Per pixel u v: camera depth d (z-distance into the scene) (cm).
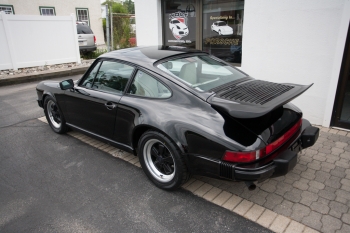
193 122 267
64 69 1082
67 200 303
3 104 701
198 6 630
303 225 254
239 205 286
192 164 273
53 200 304
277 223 258
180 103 288
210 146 255
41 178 349
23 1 1925
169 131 277
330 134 443
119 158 396
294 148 293
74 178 347
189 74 324
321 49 447
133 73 332
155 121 289
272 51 501
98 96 363
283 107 305
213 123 260
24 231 259
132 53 361
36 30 1079
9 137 481
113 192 316
